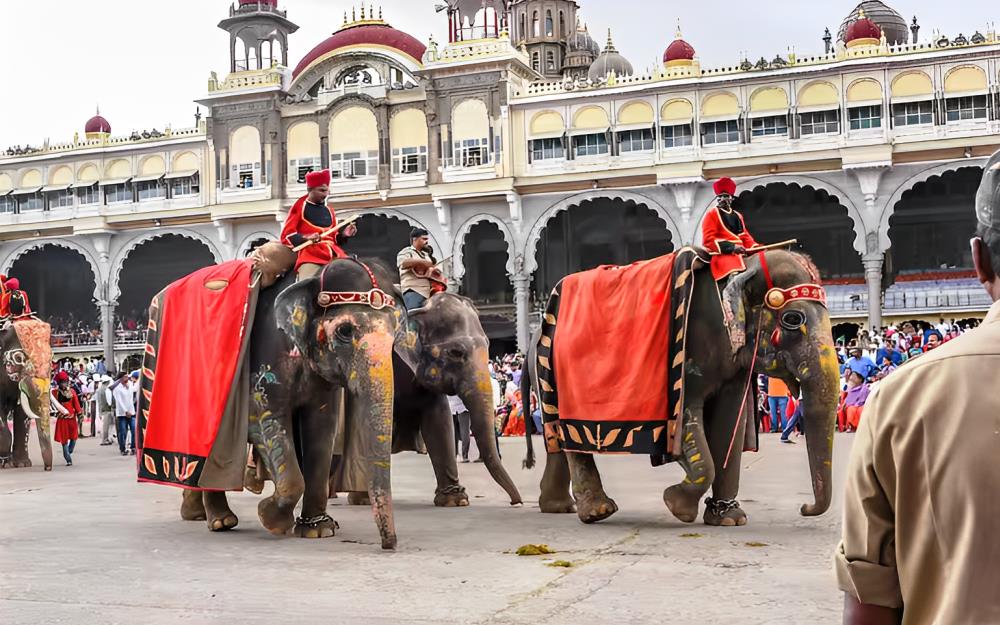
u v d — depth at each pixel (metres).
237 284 7.68
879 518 1.89
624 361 8.00
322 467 7.58
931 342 21.84
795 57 37.75
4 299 14.86
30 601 5.21
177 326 8.12
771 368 7.74
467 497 9.77
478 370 9.67
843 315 40.16
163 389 8.10
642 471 12.58
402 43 43.31
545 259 46.94
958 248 43.78
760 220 45.19
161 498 10.66
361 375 6.84
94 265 46.34
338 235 7.83
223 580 5.76
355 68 43.75
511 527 7.89
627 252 46.00
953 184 43.50
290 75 44.72
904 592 1.85
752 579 5.56
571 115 40.25
